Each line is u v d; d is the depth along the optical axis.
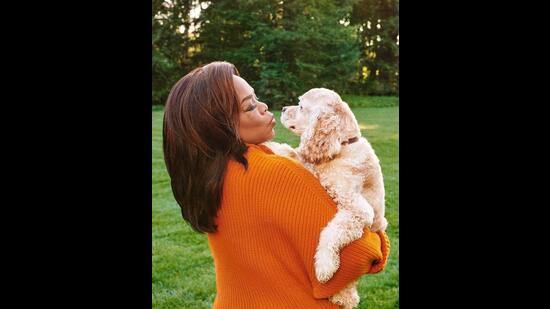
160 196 5.91
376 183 2.29
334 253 1.88
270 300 1.92
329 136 2.23
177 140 1.91
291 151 2.29
